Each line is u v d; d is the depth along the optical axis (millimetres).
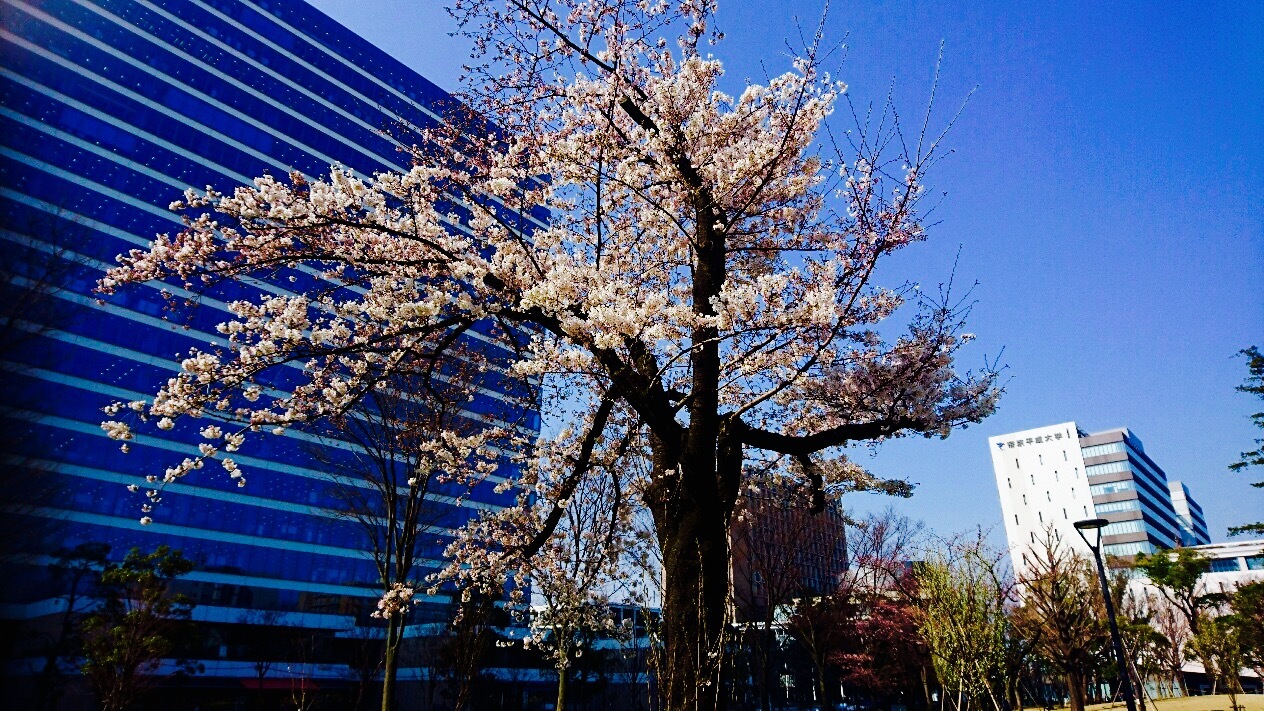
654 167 8844
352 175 7281
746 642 21578
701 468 6551
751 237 9859
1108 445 87875
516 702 31266
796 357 9078
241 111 52156
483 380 11633
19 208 34969
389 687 11398
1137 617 32156
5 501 15836
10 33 43156
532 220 10531
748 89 8906
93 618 23078
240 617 42500
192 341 44969
